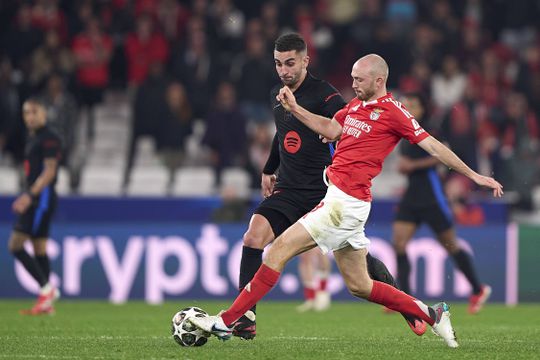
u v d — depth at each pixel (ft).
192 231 168.55
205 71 224.33
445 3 240.32
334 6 236.84
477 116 220.84
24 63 223.71
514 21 250.98
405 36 232.73
